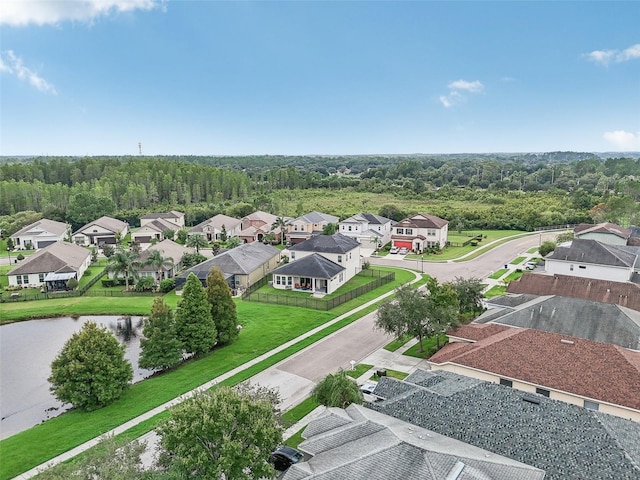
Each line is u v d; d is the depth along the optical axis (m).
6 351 44.09
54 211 117.06
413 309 38.38
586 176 198.25
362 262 78.00
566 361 29.02
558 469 19.81
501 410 23.84
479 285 46.06
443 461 18.95
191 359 40.41
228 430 20.22
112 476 17.80
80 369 31.56
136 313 54.97
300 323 48.75
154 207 134.38
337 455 20.84
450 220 119.31
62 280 65.69
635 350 32.09
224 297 42.94
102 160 178.25
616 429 21.89
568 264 54.38
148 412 31.27
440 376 29.16
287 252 86.75
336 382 28.36
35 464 25.81
